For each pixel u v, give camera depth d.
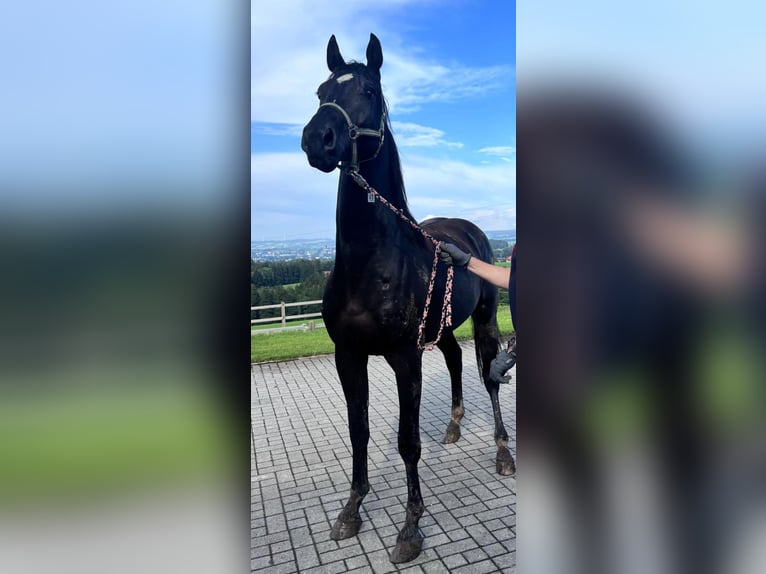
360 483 2.20
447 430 3.16
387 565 1.96
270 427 3.70
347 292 1.94
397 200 2.09
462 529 2.18
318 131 1.76
